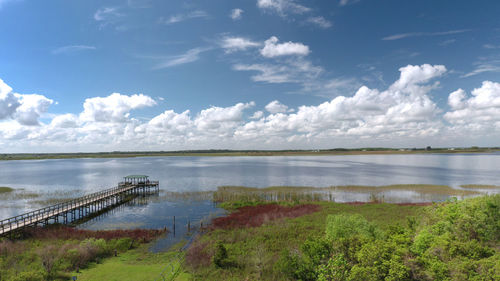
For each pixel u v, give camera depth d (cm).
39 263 2447
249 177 9925
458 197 5847
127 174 11500
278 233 3462
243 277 2328
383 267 1683
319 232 3456
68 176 10831
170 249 3148
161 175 10912
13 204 5566
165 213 4919
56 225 4094
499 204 2239
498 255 1630
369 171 11931
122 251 3058
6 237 3275
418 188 6906
